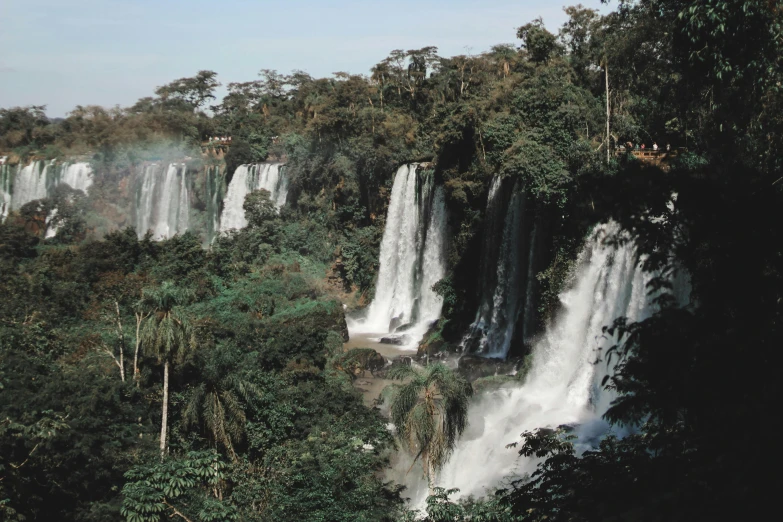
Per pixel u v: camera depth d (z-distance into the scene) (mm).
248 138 129125
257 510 39594
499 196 70000
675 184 16734
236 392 49000
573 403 53000
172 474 35062
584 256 56875
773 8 33562
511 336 67688
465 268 75750
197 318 68000
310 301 85750
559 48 85062
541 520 18531
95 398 45844
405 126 102500
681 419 19266
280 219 105938
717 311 16422
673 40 40062
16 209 148000
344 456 42062
